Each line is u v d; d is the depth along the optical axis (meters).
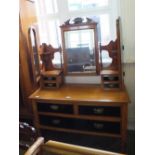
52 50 2.17
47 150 0.82
